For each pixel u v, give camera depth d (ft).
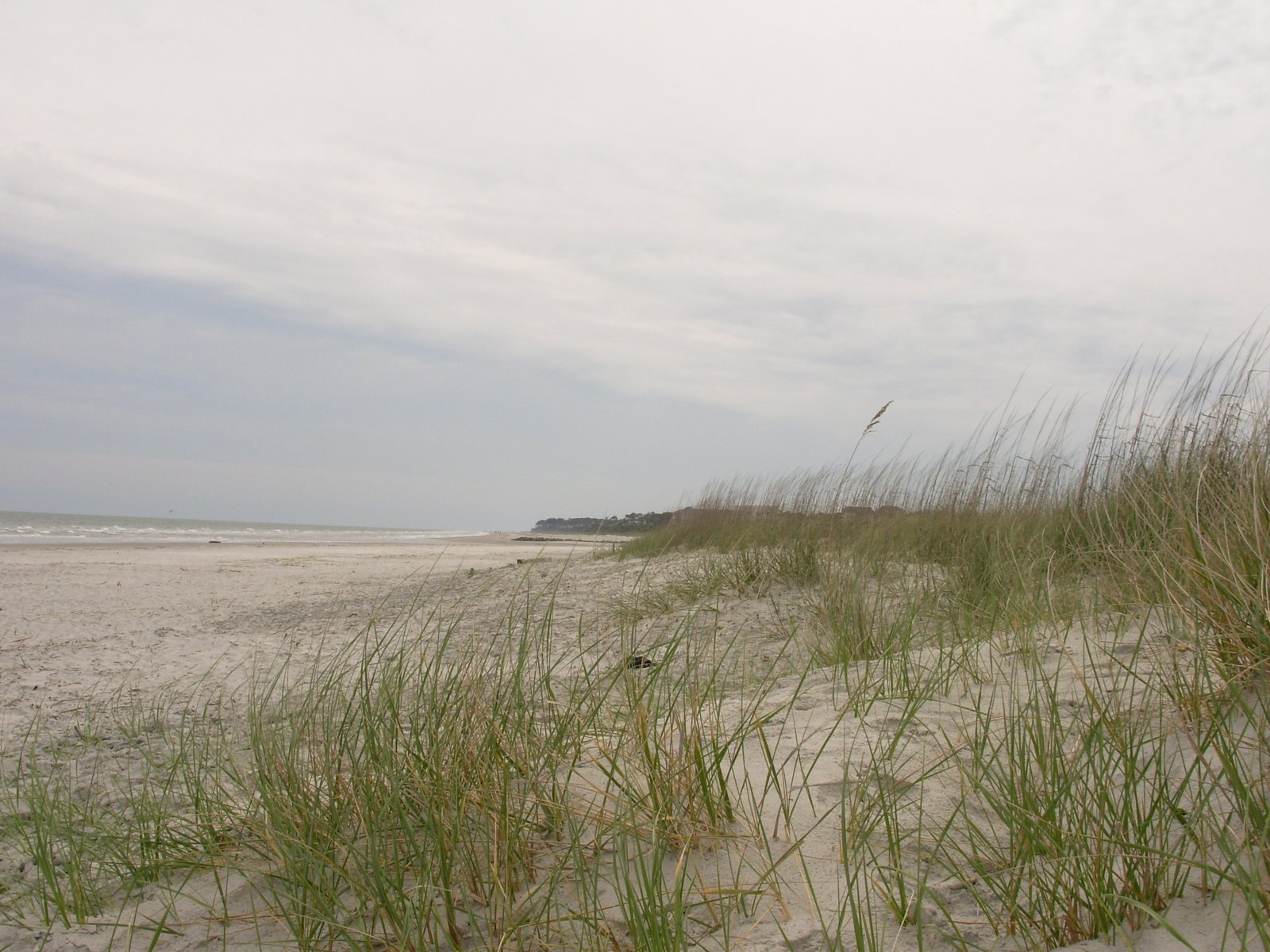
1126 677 8.48
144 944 6.95
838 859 7.06
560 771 8.75
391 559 64.03
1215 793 6.93
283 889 7.44
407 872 7.31
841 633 14.96
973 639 12.96
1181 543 10.53
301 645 22.53
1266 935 5.15
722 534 33.86
